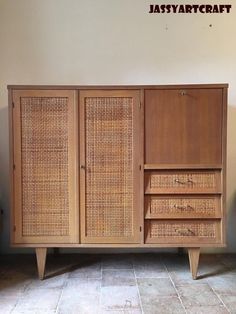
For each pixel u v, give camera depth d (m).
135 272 2.32
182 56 2.63
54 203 2.15
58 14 2.60
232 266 2.42
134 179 2.14
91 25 2.61
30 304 1.85
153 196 2.15
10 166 2.13
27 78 2.63
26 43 2.61
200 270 2.34
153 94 2.10
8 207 2.66
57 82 2.64
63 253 2.69
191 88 2.10
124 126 2.12
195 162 2.12
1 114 2.63
